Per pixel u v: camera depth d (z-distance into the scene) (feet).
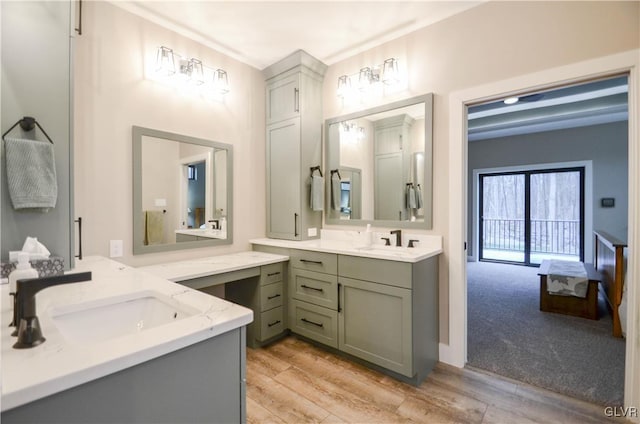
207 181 8.71
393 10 7.37
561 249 18.76
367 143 9.08
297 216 9.45
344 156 9.59
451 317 7.54
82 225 6.50
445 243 7.67
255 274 8.07
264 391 6.42
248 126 9.79
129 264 7.18
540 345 8.40
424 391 6.42
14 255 4.36
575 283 10.50
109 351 2.34
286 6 7.16
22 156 4.59
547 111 15.17
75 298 3.74
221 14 7.41
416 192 8.13
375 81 8.65
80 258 6.18
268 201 10.21
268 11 7.35
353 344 7.43
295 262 8.70
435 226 7.83
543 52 6.38
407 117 8.28
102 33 6.79
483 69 7.11
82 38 6.53
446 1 7.06
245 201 9.72
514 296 13.00
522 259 19.98
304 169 9.44
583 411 5.74
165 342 2.51
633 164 5.53
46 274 4.46
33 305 2.48
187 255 8.28
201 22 7.71
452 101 7.54
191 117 8.34
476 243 21.09
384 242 8.55
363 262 7.22
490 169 20.38
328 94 10.02
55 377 1.99
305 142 9.45
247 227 9.78
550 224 19.08
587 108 14.25
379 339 6.98
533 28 6.50
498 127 17.26
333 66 9.90
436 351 7.63
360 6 7.23
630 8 5.57
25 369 2.07
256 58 9.54
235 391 3.07
